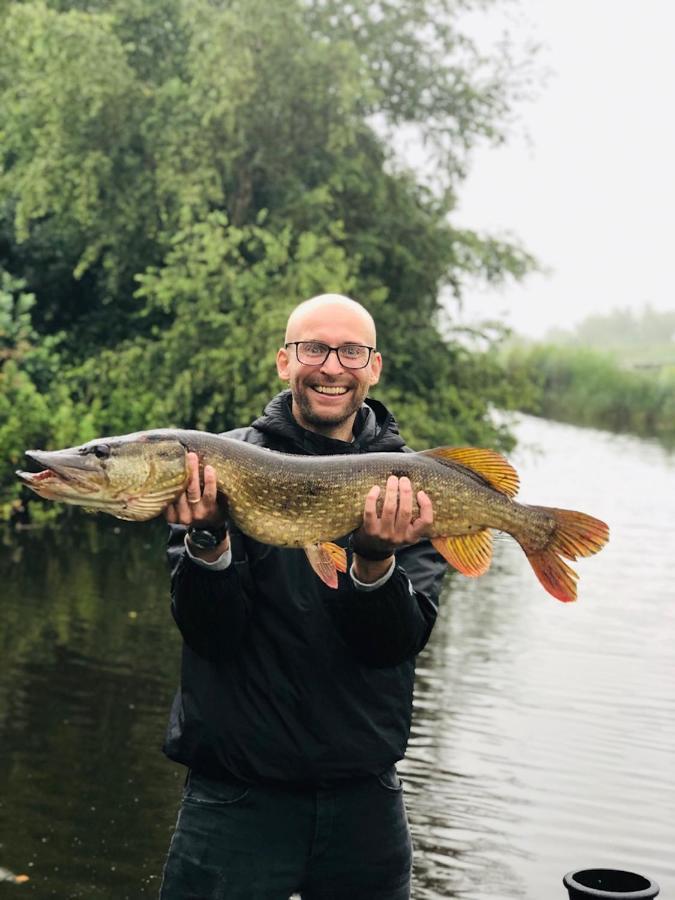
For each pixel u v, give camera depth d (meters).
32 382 8.41
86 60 8.96
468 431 9.16
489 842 2.78
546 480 10.27
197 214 9.20
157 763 3.26
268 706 1.57
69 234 9.77
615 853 2.74
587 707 3.84
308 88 9.06
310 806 1.59
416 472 1.56
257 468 1.52
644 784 3.17
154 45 10.10
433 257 9.85
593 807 3.01
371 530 1.53
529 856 2.71
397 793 1.64
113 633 4.66
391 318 9.26
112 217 9.35
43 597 5.27
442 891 2.51
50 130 8.97
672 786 3.17
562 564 1.59
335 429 1.69
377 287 9.44
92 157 8.89
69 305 10.24
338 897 1.64
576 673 4.25
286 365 1.73
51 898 2.44
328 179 9.45
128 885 2.52
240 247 9.43
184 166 9.05
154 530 7.46
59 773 3.15
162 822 2.87
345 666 1.58
